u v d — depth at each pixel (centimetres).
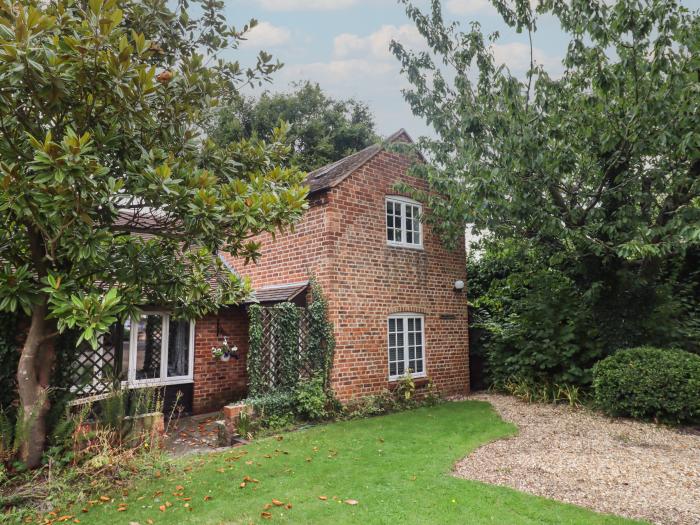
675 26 819
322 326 970
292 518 458
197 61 670
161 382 998
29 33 459
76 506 500
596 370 932
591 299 1014
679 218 837
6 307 571
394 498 505
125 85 505
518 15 906
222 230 606
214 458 672
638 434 780
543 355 1077
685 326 1048
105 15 499
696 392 793
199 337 1061
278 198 611
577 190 1032
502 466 626
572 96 970
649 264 999
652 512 472
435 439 755
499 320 1338
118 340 879
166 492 535
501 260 1268
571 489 540
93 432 617
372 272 1055
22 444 584
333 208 997
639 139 901
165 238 691
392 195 1129
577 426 842
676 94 813
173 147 652
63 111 537
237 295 763
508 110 922
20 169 484
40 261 598
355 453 679
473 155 969
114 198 535
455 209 1047
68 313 498
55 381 703
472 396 1189
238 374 1121
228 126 2241
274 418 847
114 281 641
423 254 1173
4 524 460
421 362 1150
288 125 769
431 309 1174
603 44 875
